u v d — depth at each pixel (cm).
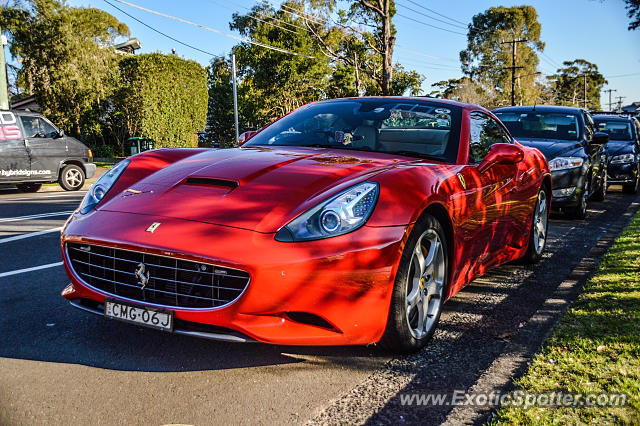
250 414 211
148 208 260
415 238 257
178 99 2314
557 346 259
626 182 1101
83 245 262
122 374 244
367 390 233
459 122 357
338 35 3869
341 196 245
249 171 280
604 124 1201
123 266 248
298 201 246
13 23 2469
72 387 231
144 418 206
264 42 3631
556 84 9712
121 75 2300
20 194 1145
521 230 418
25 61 2436
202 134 3953
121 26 4253
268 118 3719
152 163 320
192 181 280
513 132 800
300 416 210
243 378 243
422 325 276
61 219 721
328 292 229
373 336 246
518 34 6588
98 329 298
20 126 1145
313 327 236
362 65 3984
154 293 243
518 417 195
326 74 3834
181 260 233
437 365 259
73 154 1232
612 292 343
